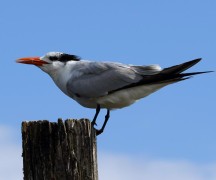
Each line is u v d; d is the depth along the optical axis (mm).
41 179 7203
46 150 7254
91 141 7332
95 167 7410
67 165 7184
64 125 7277
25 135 7355
